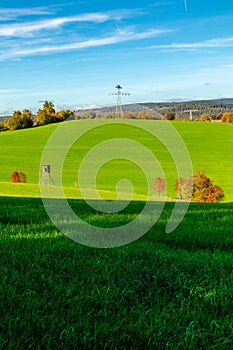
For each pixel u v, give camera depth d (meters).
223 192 53.53
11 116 119.69
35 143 95.44
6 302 4.81
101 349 3.98
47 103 124.62
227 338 4.13
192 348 4.00
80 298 5.03
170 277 6.04
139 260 6.94
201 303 5.11
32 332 4.12
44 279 5.70
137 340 4.12
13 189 39.62
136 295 5.32
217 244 9.02
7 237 8.42
